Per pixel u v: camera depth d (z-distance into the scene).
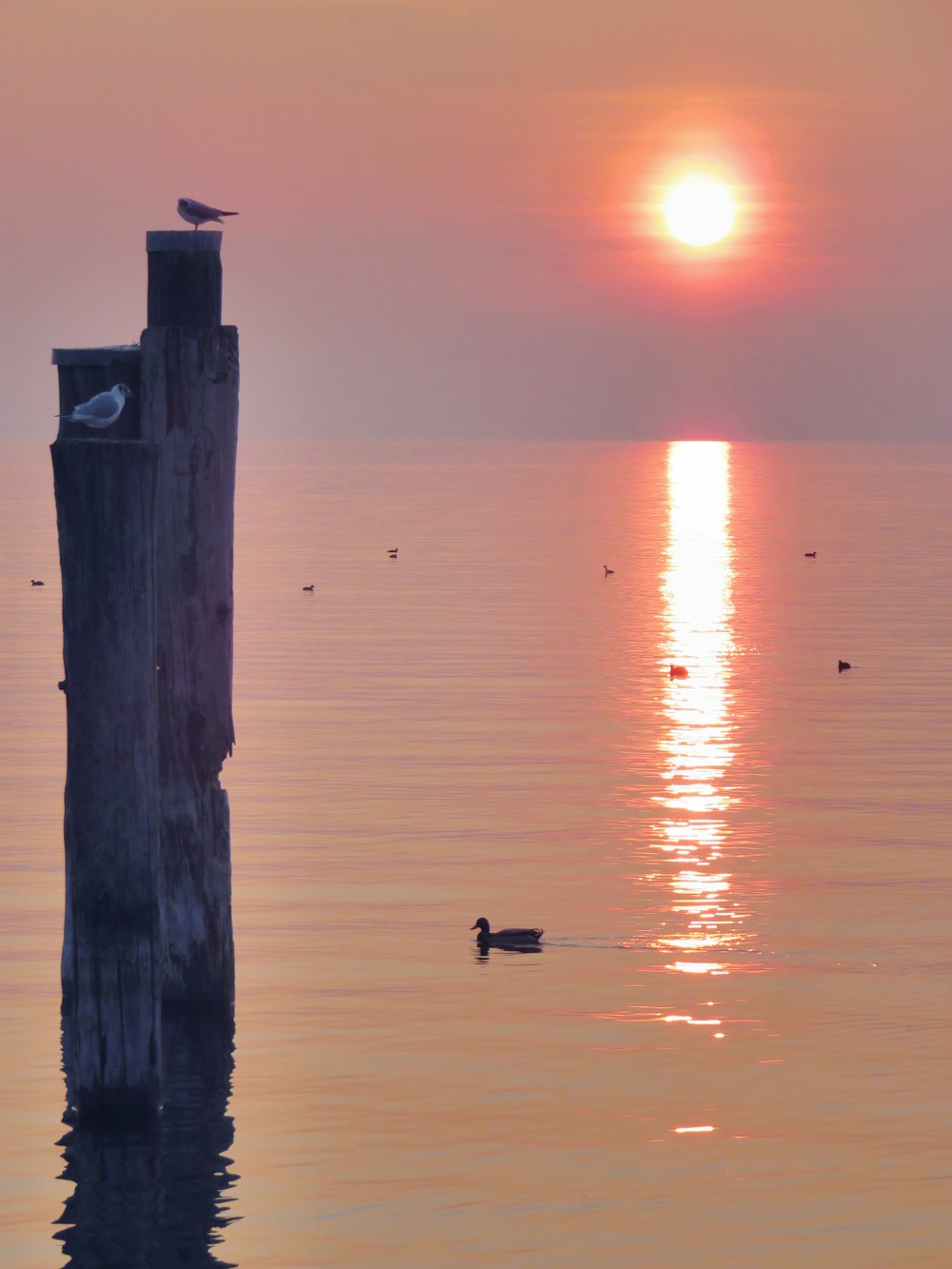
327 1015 52.19
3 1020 50.38
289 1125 43.50
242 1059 48.09
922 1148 42.22
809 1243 37.22
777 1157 41.75
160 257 47.66
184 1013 50.91
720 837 79.06
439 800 86.94
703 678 138.88
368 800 86.69
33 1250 36.72
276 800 86.44
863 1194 39.66
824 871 72.25
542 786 91.00
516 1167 41.16
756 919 64.31
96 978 41.00
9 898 64.44
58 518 39.12
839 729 112.19
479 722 113.69
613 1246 37.09
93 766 40.00
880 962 58.53
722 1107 44.94
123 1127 41.38
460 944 60.53
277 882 69.25
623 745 104.81
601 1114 44.44
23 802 83.62
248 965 57.34
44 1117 43.12
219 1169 40.81
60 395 47.81
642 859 74.50
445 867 72.38
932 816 83.88
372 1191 39.72
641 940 61.47
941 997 54.56
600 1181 40.34
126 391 42.59
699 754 102.00
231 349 48.09
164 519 48.44
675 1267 36.16
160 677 49.38
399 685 131.88
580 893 68.19
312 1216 38.50
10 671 138.12
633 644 163.88
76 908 40.88
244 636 168.00
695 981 56.31
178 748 49.81
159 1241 37.16
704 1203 39.22
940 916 64.81
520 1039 50.34
